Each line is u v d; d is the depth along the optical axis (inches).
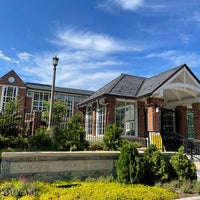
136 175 287.6
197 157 400.5
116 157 329.4
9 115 394.6
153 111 467.2
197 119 537.6
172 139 558.9
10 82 1189.7
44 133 386.9
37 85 1350.9
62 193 225.0
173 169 340.2
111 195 224.5
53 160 283.0
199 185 295.6
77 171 295.9
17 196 214.2
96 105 612.7
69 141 353.4
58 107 896.3
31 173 267.7
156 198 235.8
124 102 544.7
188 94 561.6
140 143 479.5
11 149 335.9
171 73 497.0
